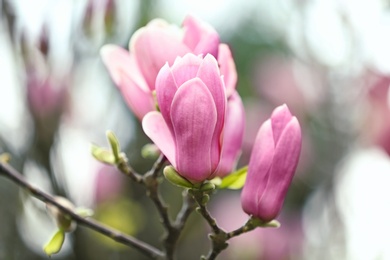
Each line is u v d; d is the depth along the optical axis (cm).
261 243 141
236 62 184
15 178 91
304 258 142
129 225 130
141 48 88
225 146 90
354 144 147
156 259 90
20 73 122
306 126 153
